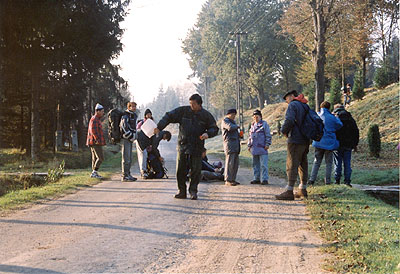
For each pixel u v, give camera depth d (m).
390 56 41.97
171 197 8.41
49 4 17.44
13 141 29.42
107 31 23.05
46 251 4.61
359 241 4.93
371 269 3.94
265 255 4.60
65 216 6.56
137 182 11.02
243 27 68.56
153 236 5.36
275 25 64.44
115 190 9.47
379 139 18.42
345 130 9.66
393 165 16.00
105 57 24.08
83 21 21.22
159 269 4.10
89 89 34.00
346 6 25.06
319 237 5.35
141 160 11.87
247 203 7.77
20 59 20.12
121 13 24.69
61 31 20.42
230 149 10.27
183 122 8.05
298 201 7.99
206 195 8.70
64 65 24.41
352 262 4.19
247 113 79.19
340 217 6.30
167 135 12.11
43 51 20.67
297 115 7.90
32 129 21.75
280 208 7.30
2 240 5.08
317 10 25.09
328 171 9.68
